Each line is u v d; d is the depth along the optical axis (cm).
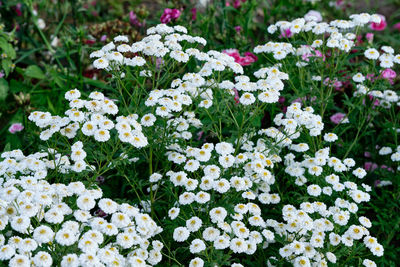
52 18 156
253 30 155
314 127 103
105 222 84
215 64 100
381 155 118
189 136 103
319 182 101
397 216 106
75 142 96
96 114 93
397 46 162
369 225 94
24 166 92
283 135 102
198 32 137
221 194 100
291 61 120
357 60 130
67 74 128
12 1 137
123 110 103
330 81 112
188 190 92
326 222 94
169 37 103
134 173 105
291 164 103
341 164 100
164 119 97
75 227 84
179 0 141
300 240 94
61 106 126
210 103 101
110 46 101
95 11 167
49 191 87
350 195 98
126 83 113
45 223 87
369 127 123
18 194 84
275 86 100
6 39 130
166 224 98
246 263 98
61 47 140
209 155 95
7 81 135
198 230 91
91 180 93
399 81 133
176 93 98
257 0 162
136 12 141
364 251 102
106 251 82
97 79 136
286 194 104
